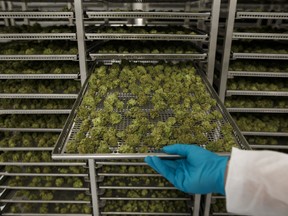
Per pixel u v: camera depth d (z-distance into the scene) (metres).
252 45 2.62
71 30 2.41
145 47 2.53
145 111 1.76
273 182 0.95
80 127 1.50
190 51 2.42
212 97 1.89
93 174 2.41
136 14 2.04
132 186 2.59
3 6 2.96
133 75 2.23
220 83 2.37
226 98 2.65
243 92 2.39
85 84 2.06
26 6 2.99
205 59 2.31
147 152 1.36
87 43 2.67
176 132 1.50
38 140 2.69
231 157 1.05
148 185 2.64
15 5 2.99
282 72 2.31
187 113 1.67
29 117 2.73
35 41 2.86
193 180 1.16
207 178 1.12
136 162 2.41
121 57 2.22
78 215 2.72
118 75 2.30
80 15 2.05
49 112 2.48
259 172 0.97
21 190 2.88
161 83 2.20
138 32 2.38
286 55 2.22
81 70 2.24
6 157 2.68
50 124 2.61
